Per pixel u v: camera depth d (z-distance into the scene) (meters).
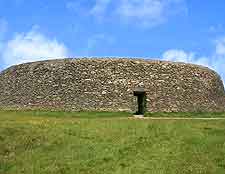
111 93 47.66
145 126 34.38
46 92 49.25
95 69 48.62
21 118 37.34
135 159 28.14
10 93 52.53
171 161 27.91
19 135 31.33
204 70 53.34
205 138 31.62
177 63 51.06
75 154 28.80
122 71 48.59
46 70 50.34
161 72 49.53
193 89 50.56
